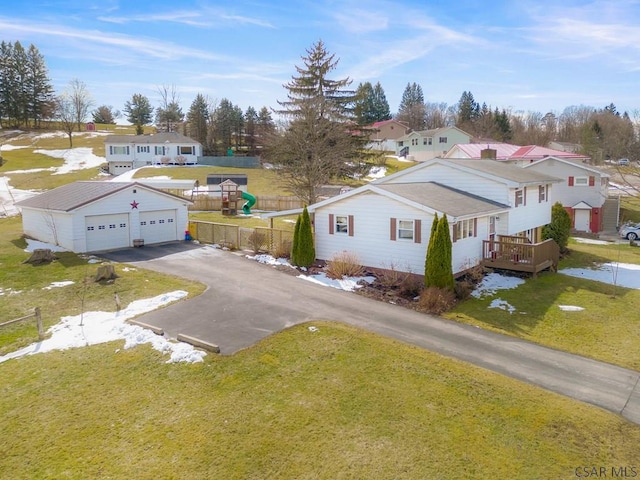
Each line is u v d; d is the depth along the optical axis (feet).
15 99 294.66
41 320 47.47
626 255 90.07
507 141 287.89
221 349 42.83
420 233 64.85
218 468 27.96
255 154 253.03
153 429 31.86
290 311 53.16
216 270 71.56
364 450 29.12
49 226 86.58
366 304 56.54
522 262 68.08
